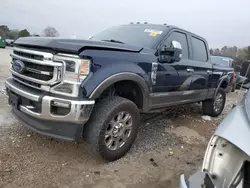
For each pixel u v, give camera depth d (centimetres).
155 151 389
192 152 402
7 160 313
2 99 573
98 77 299
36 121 314
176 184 304
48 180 284
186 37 490
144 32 438
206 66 538
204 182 179
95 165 328
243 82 273
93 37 474
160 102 418
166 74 410
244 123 179
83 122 296
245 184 166
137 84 362
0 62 1472
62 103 285
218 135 182
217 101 632
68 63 289
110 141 328
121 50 339
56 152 349
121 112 331
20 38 351
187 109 677
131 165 337
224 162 177
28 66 319
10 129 404
